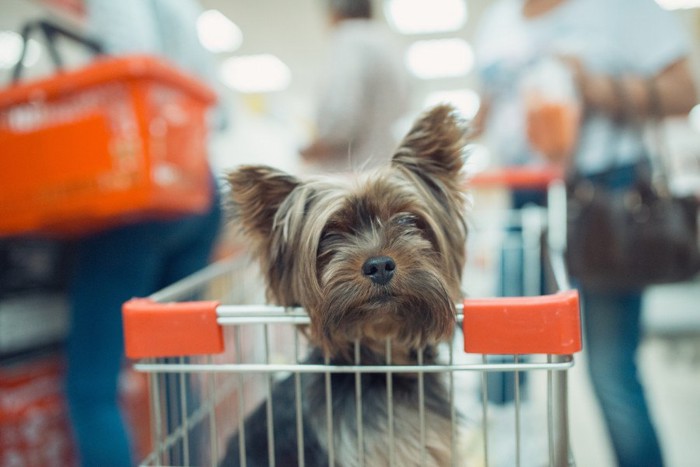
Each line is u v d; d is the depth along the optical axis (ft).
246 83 36.42
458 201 4.59
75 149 4.66
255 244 4.61
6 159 4.84
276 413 4.40
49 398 6.00
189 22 6.77
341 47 8.07
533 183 7.07
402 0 24.23
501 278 7.88
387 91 8.27
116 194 4.61
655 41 6.09
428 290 3.98
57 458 6.00
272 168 4.45
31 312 5.93
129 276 5.63
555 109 6.77
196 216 6.08
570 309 3.10
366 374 4.30
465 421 4.72
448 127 4.40
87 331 5.54
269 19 26.23
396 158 4.51
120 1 5.41
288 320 3.84
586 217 6.07
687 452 8.26
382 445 3.98
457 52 30.66
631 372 6.29
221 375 6.31
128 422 6.17
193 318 3.52
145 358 3.72
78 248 5.82
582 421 9.82
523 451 6.50
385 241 4.05
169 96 4.94
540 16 7.19
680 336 12.98
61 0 5.69
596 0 6.42
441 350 4.85
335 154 8.13
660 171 6.18
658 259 5.84
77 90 4.57
